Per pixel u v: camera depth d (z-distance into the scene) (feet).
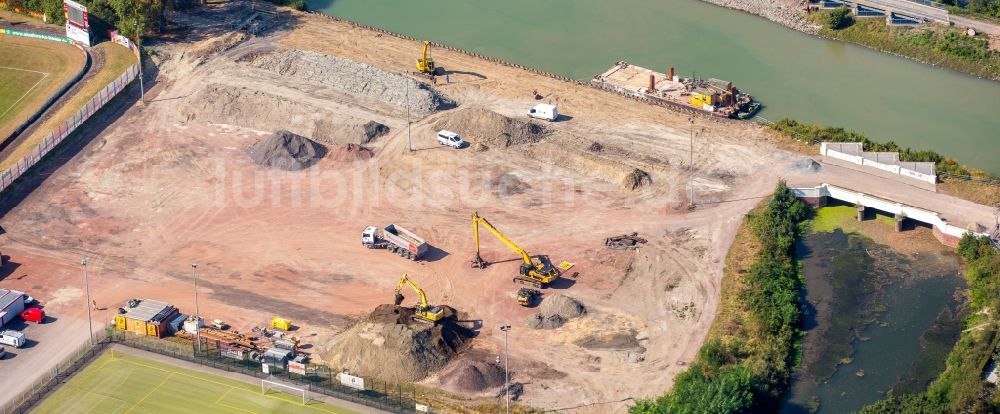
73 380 617.62
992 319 648.38
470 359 625.41
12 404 600.39
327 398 602.03
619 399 599.16
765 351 622.95
